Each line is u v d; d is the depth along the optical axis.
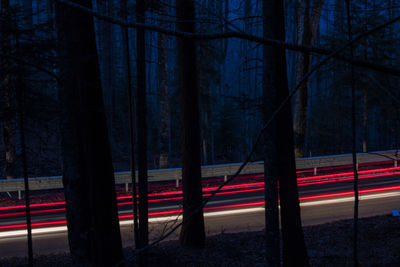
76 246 6.71
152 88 40.56
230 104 30.89
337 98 32.12
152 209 14.25
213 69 23.06
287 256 7.41
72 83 6.41
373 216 12.59
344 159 21.31
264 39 1.57
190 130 9.70
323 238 10.29
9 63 7.36
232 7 4.81
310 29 17.62
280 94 7.11
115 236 7.13
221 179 20.25
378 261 7.52
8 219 13.23
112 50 32.78
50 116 10.34
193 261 8.48
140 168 7.39
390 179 18.77
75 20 6.27
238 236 10.83
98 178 6.83
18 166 18.94
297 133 20.06
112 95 31.97
